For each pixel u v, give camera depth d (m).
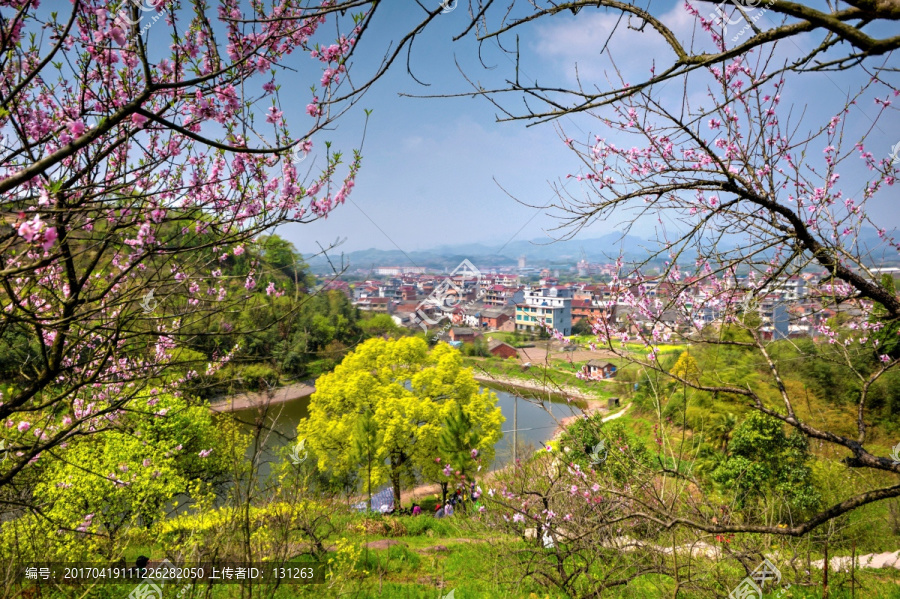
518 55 2.19
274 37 2.27
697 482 4.64
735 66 3.46
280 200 3.95
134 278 3.38
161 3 2.74
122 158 3.32
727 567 6.25
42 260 2.10
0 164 2.80
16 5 2.74
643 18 2.06
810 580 6.30
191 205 3.58
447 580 8.62
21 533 5.66
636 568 5.61
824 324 4.63
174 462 12.94
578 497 6.13
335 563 7.84
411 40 2.24
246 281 3.97
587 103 2.12
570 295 84.94
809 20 1.60
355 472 20.75
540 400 5.41
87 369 3.85
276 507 6.02
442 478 18.41
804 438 13.71
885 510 10.59
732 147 3.62
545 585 6.72
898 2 1.42
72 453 9.33
